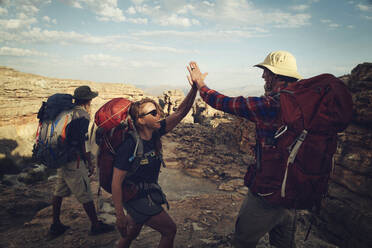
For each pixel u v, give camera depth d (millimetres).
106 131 1881
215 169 8117
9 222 4035
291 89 1412
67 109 3137
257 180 1599
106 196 5148
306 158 1331
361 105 2975
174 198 5883
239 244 1913
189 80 1949
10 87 12914
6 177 8555
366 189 2836
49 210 4227
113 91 24266
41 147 3010
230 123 12672
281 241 1938
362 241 2607
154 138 2080
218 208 4477
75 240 3219
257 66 1808
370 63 2879
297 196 1438
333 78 1351
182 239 3230
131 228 2117
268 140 1466
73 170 3139
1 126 11961
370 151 2852
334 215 3016
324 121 1283
